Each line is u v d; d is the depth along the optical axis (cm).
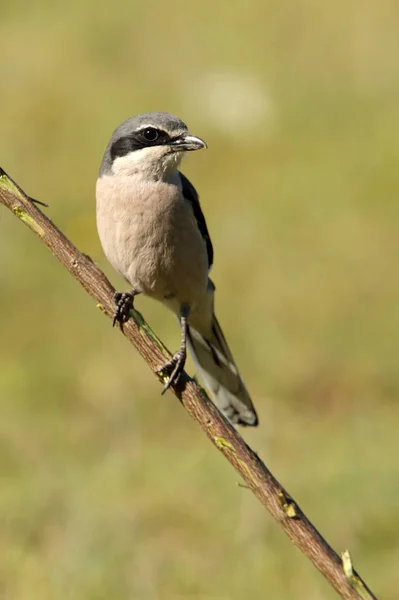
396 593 873
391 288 1534
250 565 896
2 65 2633
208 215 1848
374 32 2622
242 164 2081
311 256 1658
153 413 1245
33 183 2011
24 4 3153
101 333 1473
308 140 2150
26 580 883
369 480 1009
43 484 1046
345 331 1427
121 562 898
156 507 995
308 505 994
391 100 2297
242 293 1557
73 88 2469
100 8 3012
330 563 397
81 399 1285
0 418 1225
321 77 2439
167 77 2503
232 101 2319
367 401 1253
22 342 1462
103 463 1093
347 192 1884
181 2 3005
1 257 1681
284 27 2728
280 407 1253
